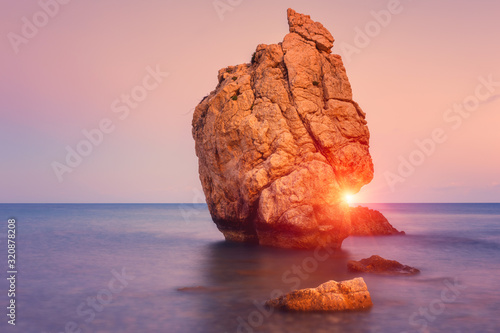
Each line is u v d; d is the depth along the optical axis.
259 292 23.20
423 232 63.16
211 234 61.59
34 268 31.91
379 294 22.50
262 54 42.53
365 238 52.00
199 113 44.53
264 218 35.38
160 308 20.38
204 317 18.78
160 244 47.59
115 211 187.12
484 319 18.61
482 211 190.88
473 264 32.88
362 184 37.50
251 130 37.50
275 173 36.12
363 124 39.16
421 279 26.62
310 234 36.12
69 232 65.19
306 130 37.34
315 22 42.41
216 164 41.56
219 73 47.72
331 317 18.50
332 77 39.12
